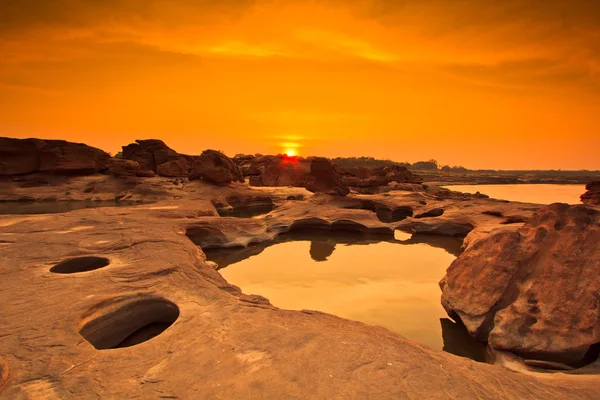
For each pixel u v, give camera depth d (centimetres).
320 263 1417
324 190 2881
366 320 894
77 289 711
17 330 537
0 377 410
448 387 413
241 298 704
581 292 664
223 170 3300
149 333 693
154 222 1474
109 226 1364
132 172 3588
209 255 1505
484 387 421
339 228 2094
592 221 800
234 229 1678
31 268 846
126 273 811
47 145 3462
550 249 795
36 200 3098
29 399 385
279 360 462
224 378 424
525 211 1914
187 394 395
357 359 466
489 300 774
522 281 773
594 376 530
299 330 554
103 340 642
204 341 515
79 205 2862
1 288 711
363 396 391
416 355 484
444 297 927
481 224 1844
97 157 3706
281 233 1992
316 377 425
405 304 998
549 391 428
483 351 741
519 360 632
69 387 406
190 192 3097
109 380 421
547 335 635
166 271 827
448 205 2445
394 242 1853
